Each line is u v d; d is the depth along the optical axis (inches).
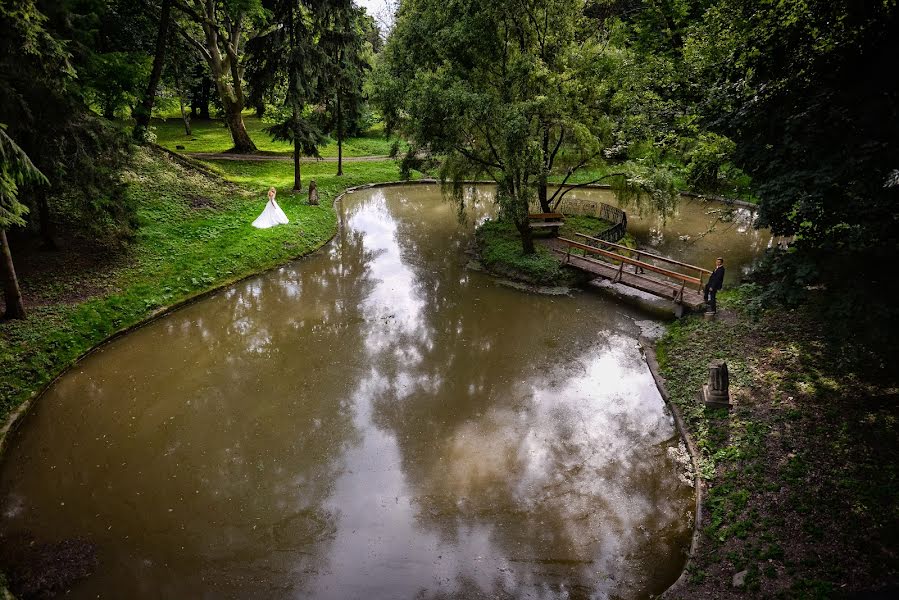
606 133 733.9
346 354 567.2
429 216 1088.2
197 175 1037.2
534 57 713.0
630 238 892.6
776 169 341.7
